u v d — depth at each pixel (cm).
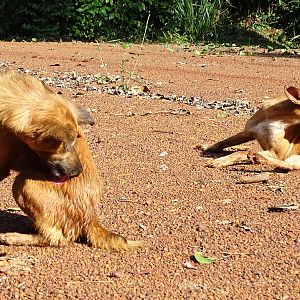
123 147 905
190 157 870
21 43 2161
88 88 1330
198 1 2420
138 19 2372
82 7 2292
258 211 680
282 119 844
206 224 648
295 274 554
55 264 568
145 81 1432
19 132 551
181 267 565
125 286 532
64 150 559
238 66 1689
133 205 698
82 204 593
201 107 1173
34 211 590
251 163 842
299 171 823
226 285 536
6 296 518
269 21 2492
